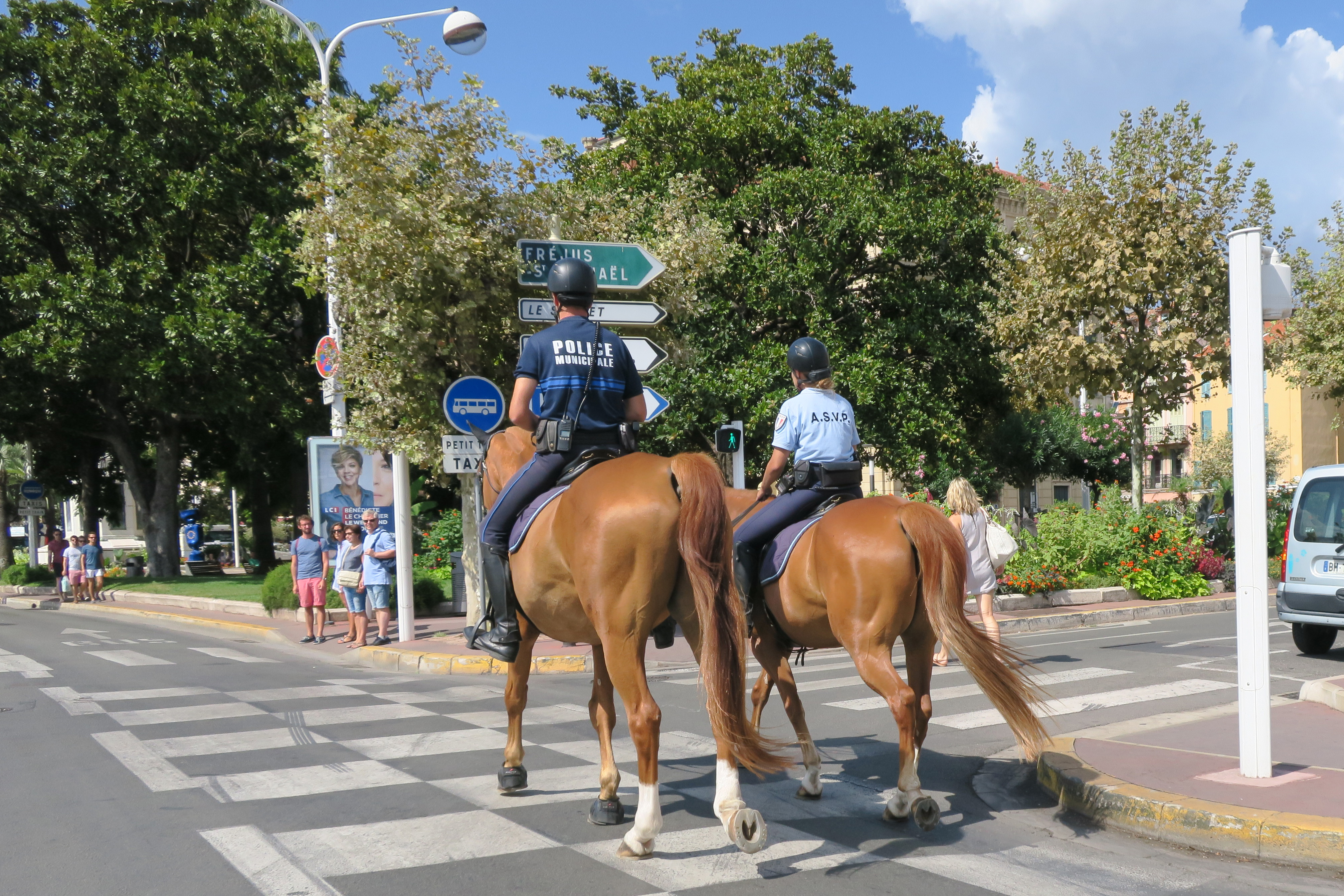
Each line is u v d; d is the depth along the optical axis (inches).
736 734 165.0
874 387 862.5
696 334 852.0
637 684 176.2
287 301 1097.4
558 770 257.8
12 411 1158.3
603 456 202.4
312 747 287.0
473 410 521.0
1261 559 223.8
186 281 1029.8
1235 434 229.1
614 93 1075.3
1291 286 223.0
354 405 639.8
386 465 793.6
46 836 203.9
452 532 916.0
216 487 2185.0
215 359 1021.8
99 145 1009.5
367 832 203.5
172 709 354.6
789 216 916.0
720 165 949.8
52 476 1475.1
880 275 938.1
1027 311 811.4
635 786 242.2
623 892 170.1
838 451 222.8
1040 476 1427.2
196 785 242.5
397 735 303.9
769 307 884.0
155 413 1261.1
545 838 199.5
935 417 914.1
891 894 170.1
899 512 196.1
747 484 917.8
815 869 182.2
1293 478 2245.3
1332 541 448.5
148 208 1043.9
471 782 244.2
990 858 190.9
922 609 198.8
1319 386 1253.7
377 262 510.0
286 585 767.7
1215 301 762.8
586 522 178.9
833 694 379.6
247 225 1111.6
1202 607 700.7
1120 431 1430.9
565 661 493.7
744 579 219.3
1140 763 241.3
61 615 931.3
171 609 896.9
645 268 503.5
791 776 254.2
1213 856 195.0
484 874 178.7
